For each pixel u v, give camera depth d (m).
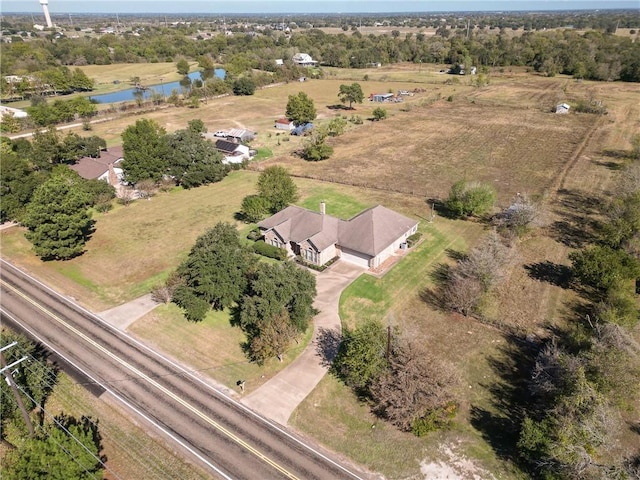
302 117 116.06
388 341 34.00
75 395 36.97
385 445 31.78
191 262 46.62
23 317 47.44
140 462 31.11
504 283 50.06
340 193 77.31
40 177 70.00
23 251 61.75
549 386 31.80
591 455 27.38
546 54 197.12
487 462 30.27
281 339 37.75
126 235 64.50
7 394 33.06
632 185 65.31
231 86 171.38
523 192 75.75
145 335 44.16
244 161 92.62
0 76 169.88
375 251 52.00
